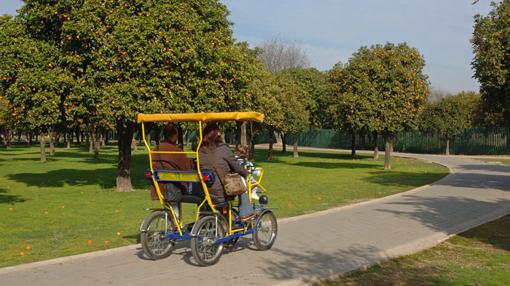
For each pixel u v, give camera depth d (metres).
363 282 6.21
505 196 14.33
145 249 7.20
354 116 24.58
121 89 15.00
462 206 12.41
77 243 8.73
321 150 55.78
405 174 23.16
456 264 7.09
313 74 42.50
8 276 6.52
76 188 18.75
